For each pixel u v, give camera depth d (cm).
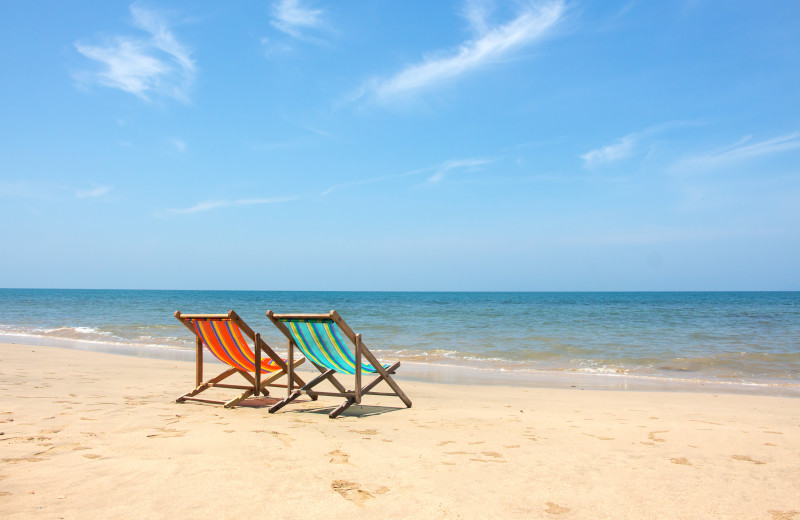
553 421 577
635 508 301
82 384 755
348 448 421
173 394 700
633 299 8506
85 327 2286
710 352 1487
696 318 3117
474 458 402
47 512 268
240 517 270
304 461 378
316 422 535
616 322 2758
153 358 1314
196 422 506
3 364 973
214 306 5112
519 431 512
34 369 915
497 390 877
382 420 559
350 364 617
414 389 870
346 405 573
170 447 404
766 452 440
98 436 436
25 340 1794
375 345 1692
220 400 664
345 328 548
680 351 1516
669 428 541
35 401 593
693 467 389
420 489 324
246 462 369
